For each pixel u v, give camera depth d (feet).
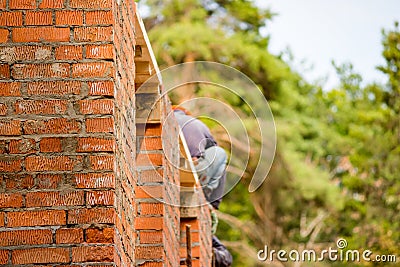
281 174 177.99
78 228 33.81
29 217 33.81
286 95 176.76
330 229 186.29
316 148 188.34
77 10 35.17
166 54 163.02
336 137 195.42
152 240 46.09
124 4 38.96
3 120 34.40
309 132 188.65
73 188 34.06
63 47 34.94
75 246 33.68
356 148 196.75
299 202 181.57
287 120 179.01
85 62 34.88
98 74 34.86
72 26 35.09
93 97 34.71
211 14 177.17
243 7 177.06
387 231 187.83
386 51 209.15
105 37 35.09
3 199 33.88
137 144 46.88
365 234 187.52
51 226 33.78
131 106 40.65
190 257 58.75
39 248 33.60
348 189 195.62
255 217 179.63
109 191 34.09
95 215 33.91
